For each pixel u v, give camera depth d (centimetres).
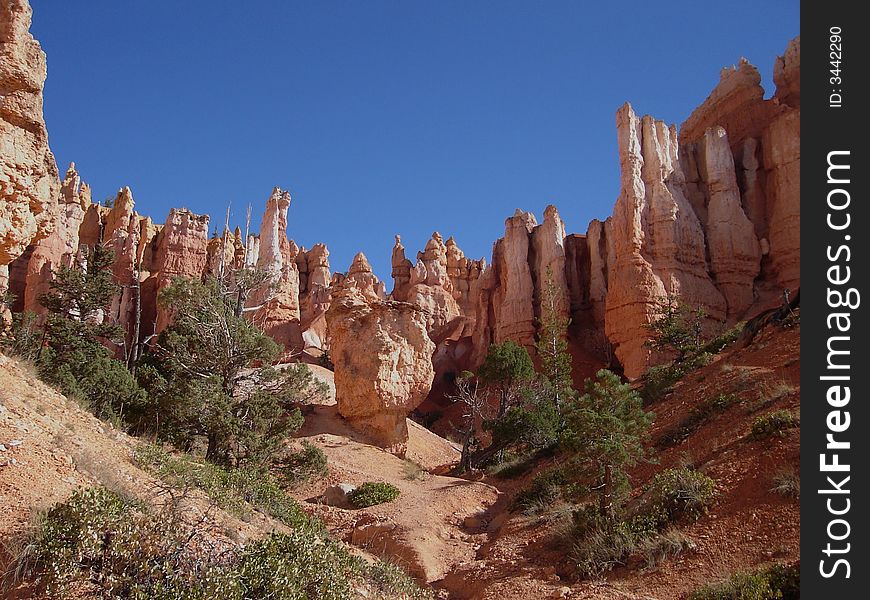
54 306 3666
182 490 1185
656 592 1258
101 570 794
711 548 1323
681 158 5778
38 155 1405
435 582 1741
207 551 929
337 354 4003
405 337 4053
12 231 1355
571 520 1773
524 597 1416
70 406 1433
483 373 4191
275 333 5919
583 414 1666
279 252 6375
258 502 1590
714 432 1895
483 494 2672
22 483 893
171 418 2331
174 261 5878
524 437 3497
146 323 5619
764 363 2233
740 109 6100
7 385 1261
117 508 867
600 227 6425
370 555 1734
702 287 5069
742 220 5422
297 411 2617
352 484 2847
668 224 5162
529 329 6241
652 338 4606
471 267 8931
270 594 886
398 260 8681
